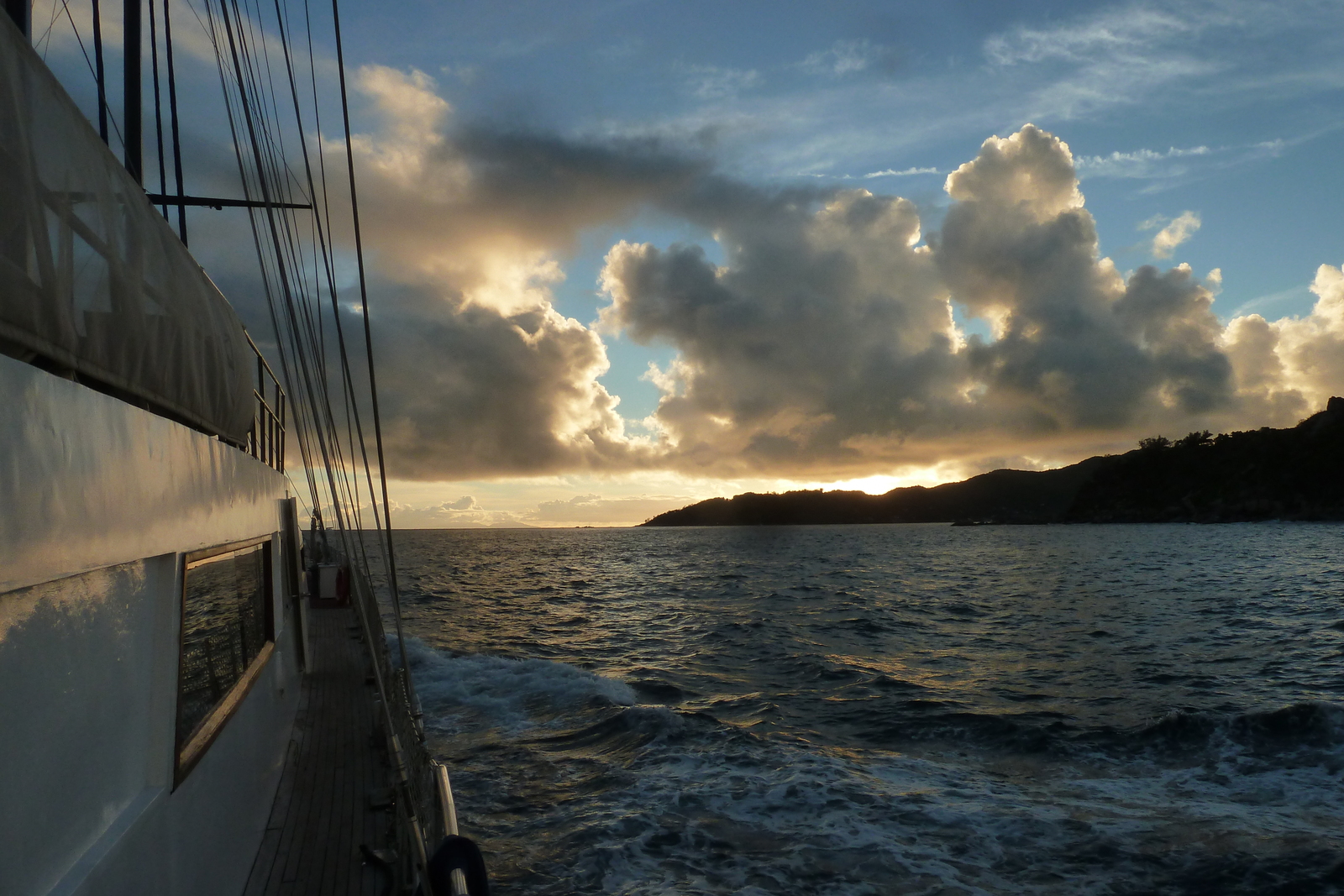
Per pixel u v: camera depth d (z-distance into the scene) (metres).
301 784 7.95
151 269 3.38
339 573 19.88
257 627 6.57
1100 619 39.25
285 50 5.41
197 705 4.14
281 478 9.16
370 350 4.85
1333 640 30.08
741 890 9.49
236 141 6.02
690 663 26.59
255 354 7.24
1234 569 71.62
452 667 23.36
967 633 34.84
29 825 2.22
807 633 34.66
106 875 2.69
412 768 5.69
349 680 12.23
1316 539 117.81
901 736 16.80
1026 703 20.11
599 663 26.48
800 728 17.33
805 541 187.88
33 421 2.12
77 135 2.64
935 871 9.97
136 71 6.90
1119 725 17.22
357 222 4.85
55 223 2.39
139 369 3.23
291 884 6.00
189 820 3.91
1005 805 12.14
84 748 2.66
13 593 2.12
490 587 60.94
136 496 3.04
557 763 14.16
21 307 2.16
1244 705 19.30
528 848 10.67
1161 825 11.31
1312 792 12.66
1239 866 9.98
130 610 3.17
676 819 11.52
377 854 6.22
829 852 10.45
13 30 2.17
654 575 77.12
